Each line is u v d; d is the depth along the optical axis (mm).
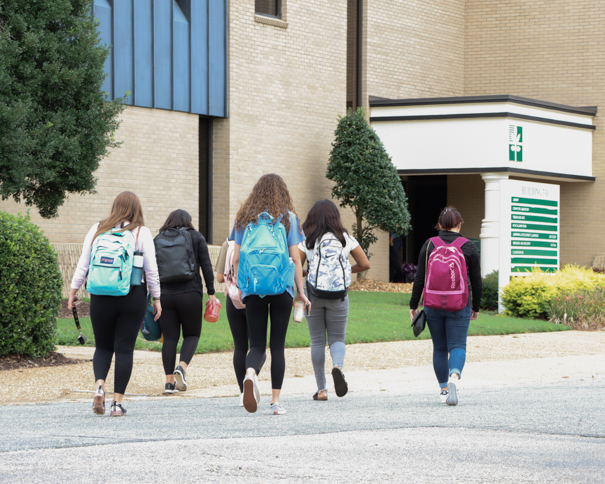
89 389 9242
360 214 23656
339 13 25031
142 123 20500
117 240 6992
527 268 21078
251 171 22766
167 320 9195
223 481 4738
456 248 8195
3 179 14461
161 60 20875
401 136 23594
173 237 9125
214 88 22000
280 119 23484
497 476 4934
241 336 8070
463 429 6504
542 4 27781
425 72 27594
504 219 20781
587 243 26672
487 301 20672
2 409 7738
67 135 15242
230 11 22266
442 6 28172
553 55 27672
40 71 14703
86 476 4816
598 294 19281
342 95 25094
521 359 12961
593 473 5039
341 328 8328
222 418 7055
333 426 6609
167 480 4742
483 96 22469
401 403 8258
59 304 11445
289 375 10852
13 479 4742
